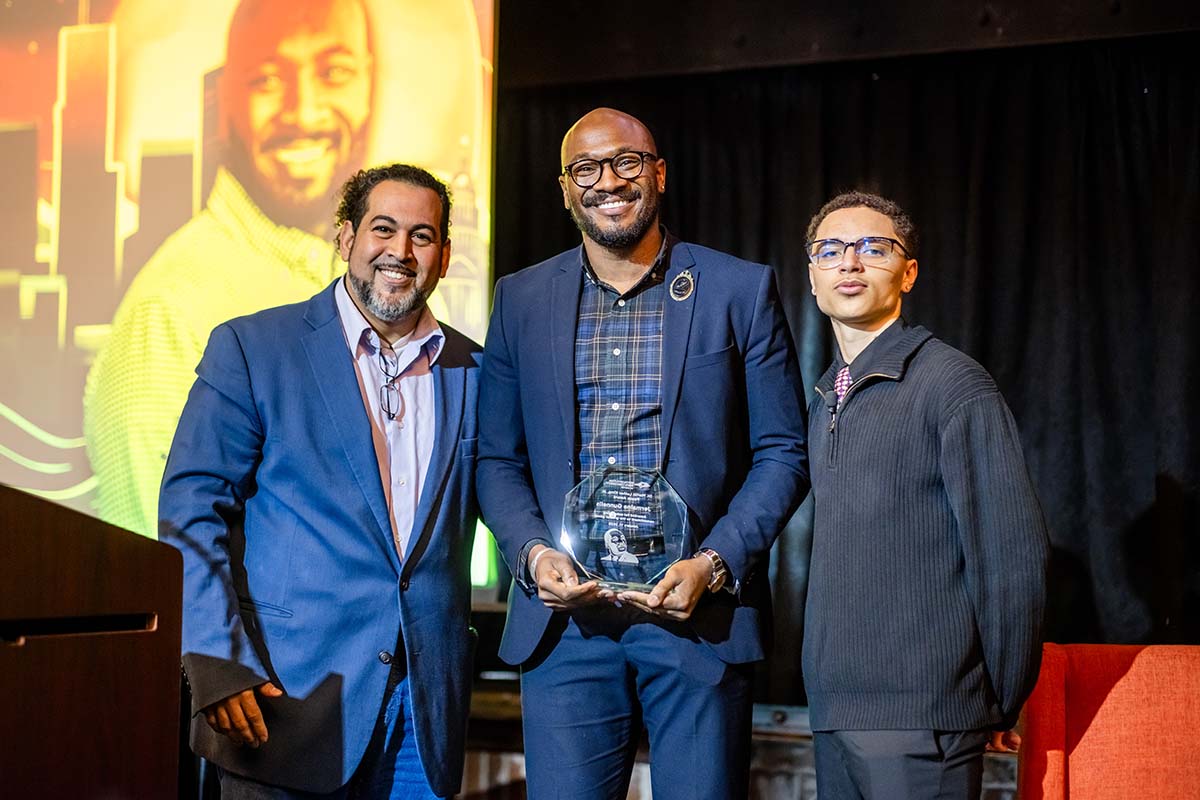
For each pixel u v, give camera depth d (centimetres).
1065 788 216
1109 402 356
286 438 208
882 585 195
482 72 348
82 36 373
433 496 211
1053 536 358
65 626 148
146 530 352
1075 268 361
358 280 212
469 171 347
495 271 416
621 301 212
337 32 358
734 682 204
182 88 365
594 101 410
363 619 204
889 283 208
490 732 340
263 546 207
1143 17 342
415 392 219
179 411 355
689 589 191
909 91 380
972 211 369
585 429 208
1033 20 350
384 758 207
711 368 206
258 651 202
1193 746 217
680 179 401
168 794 155
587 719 206
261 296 354
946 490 194
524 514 209
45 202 371
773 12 373
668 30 383
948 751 191
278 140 357
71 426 362
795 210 387
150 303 361
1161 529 346
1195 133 352
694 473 203
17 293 369
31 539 138
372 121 354
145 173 365
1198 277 347
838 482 202
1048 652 224
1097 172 363
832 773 201
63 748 141
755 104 395
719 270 213
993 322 368
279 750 199
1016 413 365
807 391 381
